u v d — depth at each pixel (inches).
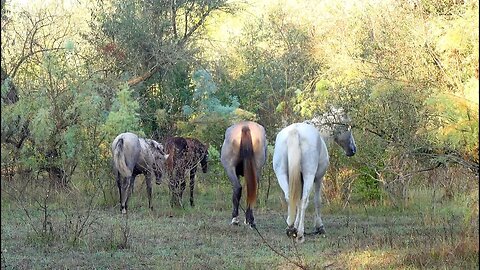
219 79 894.4
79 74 646.5
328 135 434.3
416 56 410.0
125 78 792.3
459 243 312.2
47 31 716.7
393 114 387.9
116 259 331.9
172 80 852.6
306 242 381.1
